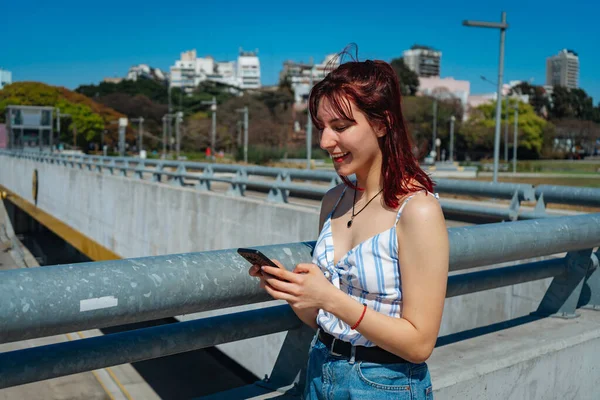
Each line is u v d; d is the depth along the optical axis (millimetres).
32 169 30875
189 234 13148
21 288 1549
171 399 10555
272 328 2254
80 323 1653
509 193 7457
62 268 1651
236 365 11586
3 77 193750
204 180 13180
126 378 11680
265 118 92438
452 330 6863
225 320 2143
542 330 3119
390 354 1741
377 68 1759
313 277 1600
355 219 1825
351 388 1747
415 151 1823
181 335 2037
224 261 1940
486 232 2631
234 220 11344
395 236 1689
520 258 2857
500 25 21250
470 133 87438
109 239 18469
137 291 1726
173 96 133875
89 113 99062
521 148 91312
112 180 18000
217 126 94625
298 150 60969
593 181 35656
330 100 1728
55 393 11281
